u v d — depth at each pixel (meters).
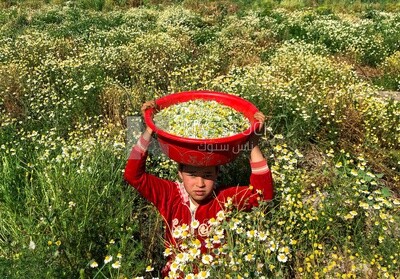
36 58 6.96
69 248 2.62
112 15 12.97
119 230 2.79
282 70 6.16
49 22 12.51
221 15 13.70
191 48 8.23
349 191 3.13
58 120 4.78
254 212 2.63
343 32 9.45
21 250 2.43
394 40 9.28
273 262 2.46
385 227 2.71
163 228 3.09
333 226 2.88
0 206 3.17
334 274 2.52
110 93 5.17
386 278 2.50
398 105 5.04
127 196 3.20
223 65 7.21
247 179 3.46
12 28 11.09
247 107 2.99
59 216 2.74
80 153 3.51
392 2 18.34
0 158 3.83
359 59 8.34
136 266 2.54
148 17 13.22
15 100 5.39
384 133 4.43
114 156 3.57
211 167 2.62
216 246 2.63
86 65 6.19
